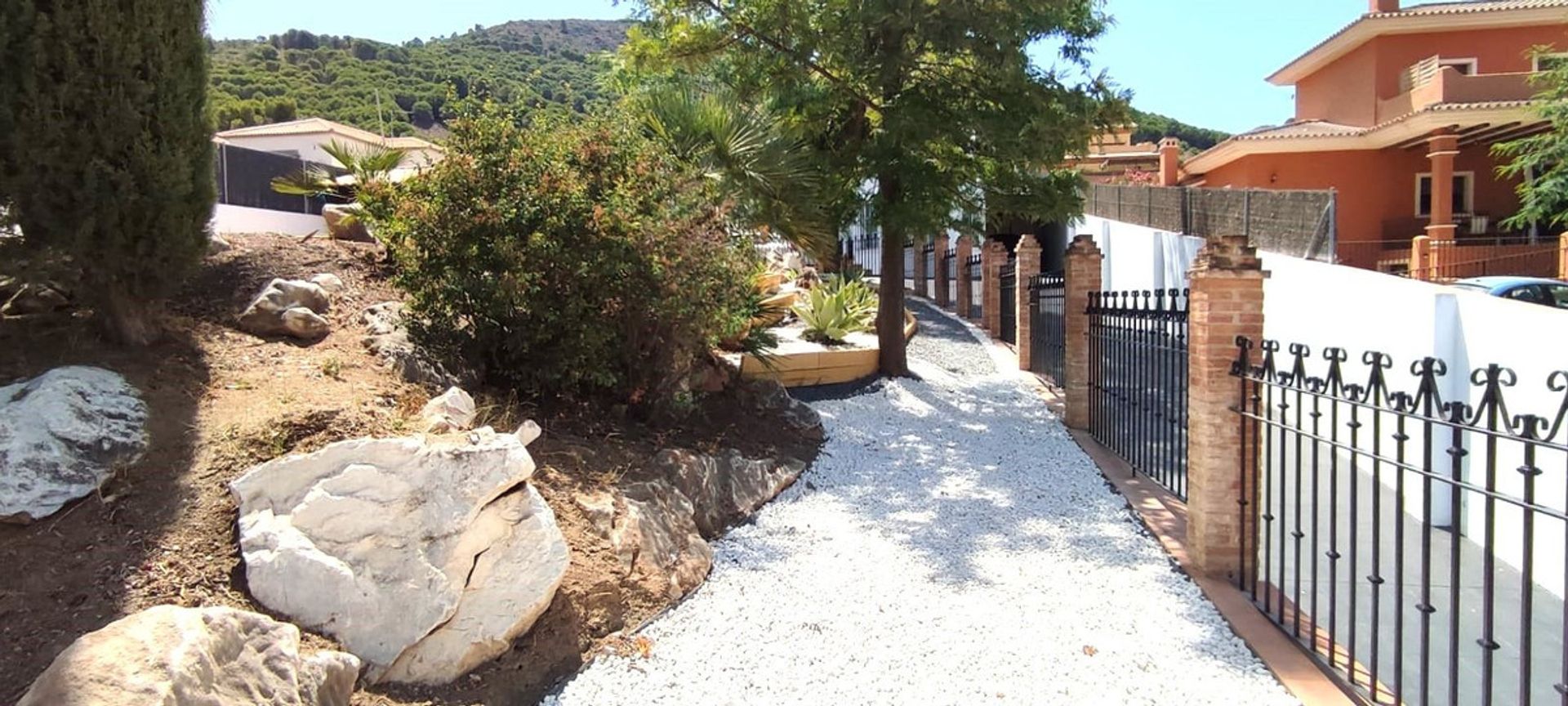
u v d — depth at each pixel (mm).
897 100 9859
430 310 5902
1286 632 4352
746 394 7965
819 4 9852
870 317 12906
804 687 3875
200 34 4828
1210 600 4805
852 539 5746
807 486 6816
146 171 4492
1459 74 19547
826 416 8711
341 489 3693
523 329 5863
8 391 3924
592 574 4320
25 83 4129
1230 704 3744
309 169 10648
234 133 27109
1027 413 9531
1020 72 9398
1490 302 5883
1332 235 11812
